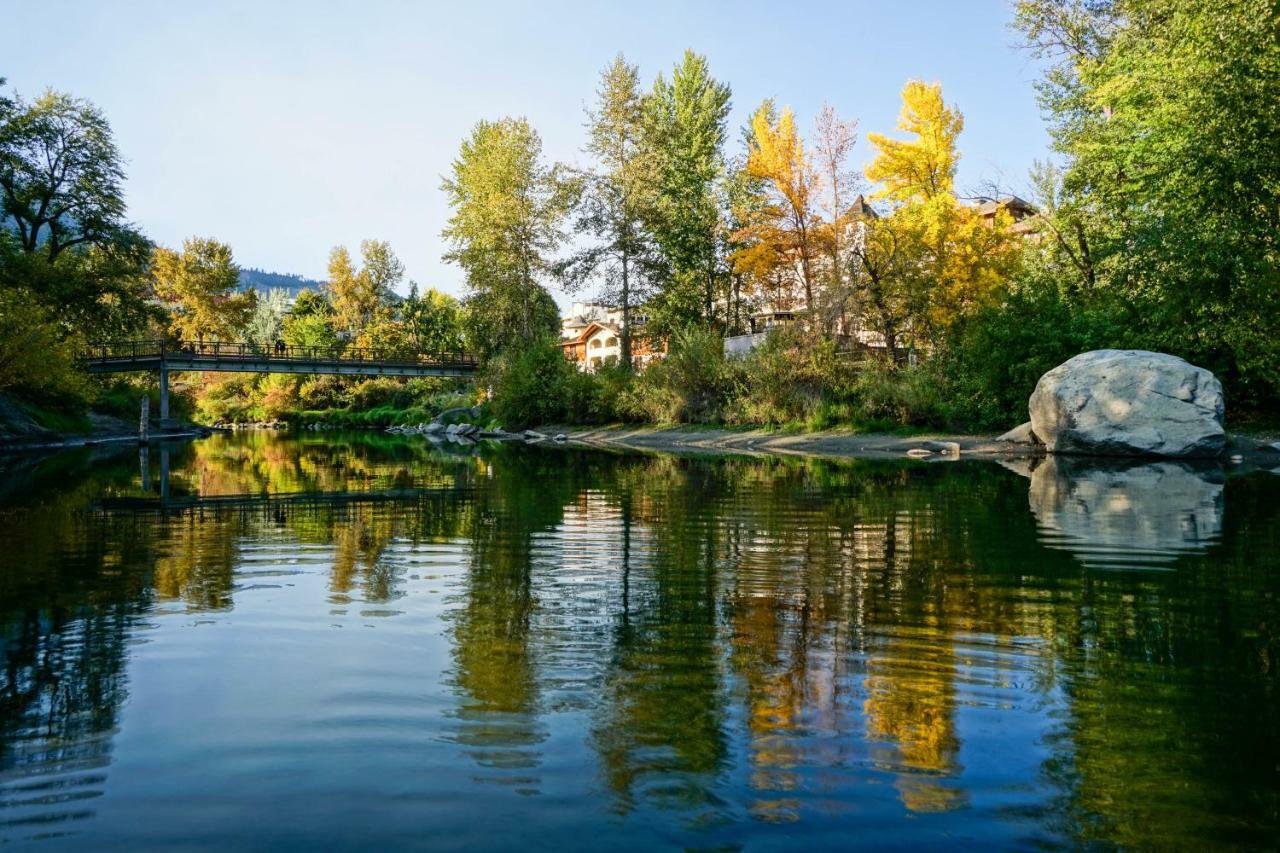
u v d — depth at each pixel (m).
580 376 42.75
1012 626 4.90
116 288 42.41
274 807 2.71
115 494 14.30
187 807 2.72
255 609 5.52
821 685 3.87
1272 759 3.04
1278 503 10.70
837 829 2.53
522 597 5.80
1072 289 27.98
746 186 46.62
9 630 5.02
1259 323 21.36
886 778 2.88
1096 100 25.88
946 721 3.41
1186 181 22.05
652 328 47.66
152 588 6.27
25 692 3.88
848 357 31.44
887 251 32.31
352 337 79.50
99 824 2.62
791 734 3.29
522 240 48.91
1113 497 11.66
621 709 3.57
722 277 48.25
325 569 7.00
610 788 2.82
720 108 50.03
